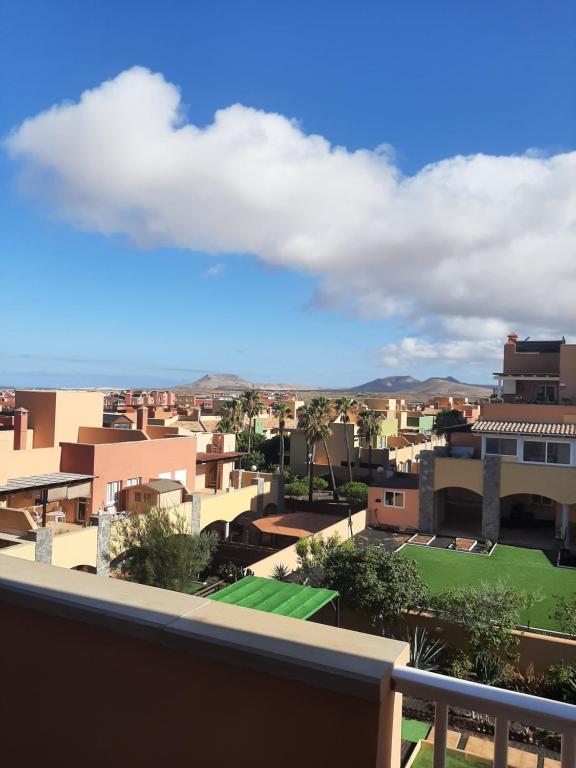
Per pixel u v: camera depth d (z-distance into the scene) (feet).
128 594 9.41
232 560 82.89
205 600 9.26
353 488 150.51
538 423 107.24
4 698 9.92
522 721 7.02
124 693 8.70
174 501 90.53
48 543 63.00
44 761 9.47
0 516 68.85
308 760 7.25
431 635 48.34
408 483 115.96
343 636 7.97
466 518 118.11
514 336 145.69
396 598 48.44
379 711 6.88
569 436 98.78
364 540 99.71
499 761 7.15
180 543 64.23
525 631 50.11
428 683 7.27
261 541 100.58
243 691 7.72
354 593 49.06
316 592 39.32
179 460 103.30
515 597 48.70
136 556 64.64
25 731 9.66
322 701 7.18
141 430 111.34
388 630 49.93
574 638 48.24
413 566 51.80
